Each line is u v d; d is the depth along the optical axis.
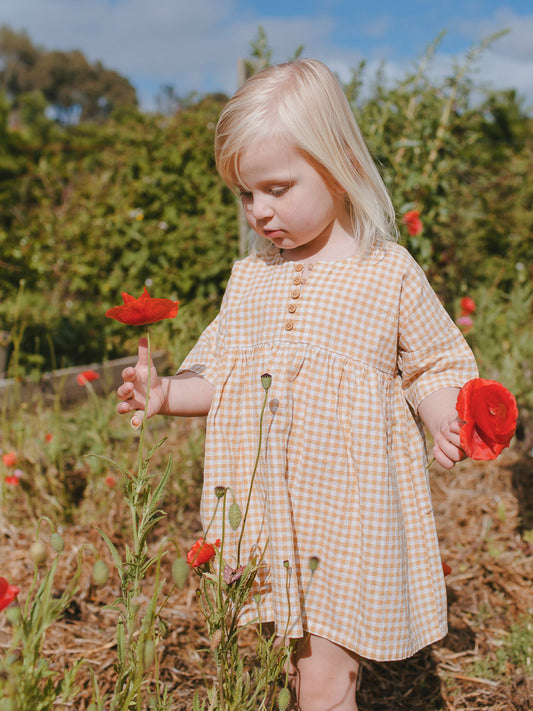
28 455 2.89
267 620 1.40
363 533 1.36
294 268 1.49
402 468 1.45
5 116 12.50
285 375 1.40
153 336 5.20
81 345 4.94
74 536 2.49
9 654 0.90
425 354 1.46
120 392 1.40
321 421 1.38
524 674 1.85
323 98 1.38
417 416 1.52
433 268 4.45
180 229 5.76
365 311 1.42
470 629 2.06
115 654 1.90
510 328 4.25
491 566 2.33
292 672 1.44
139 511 2.56
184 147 6.14
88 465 2.90
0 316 4.85
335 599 1.38
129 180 6.50
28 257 5.72
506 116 7.59
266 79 1.38
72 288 5.82
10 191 8.52
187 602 2.18
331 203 1.42
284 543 1.35
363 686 1.84
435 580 1.44
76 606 2.13
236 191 1.48
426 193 3.90
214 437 1.48
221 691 1.15
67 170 8.95
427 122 3.88
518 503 2.76
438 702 1.78
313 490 1.39
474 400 1.14
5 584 0.97
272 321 1.46
